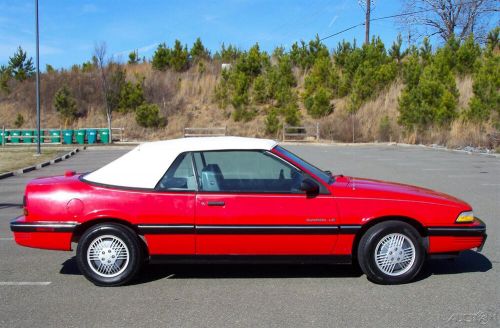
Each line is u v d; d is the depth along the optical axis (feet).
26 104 135.95
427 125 88.38
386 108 104.94
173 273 19.65
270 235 17.48
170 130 118.73
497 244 23.34
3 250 23.11
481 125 78.54
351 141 100.37
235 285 18.15
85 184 18.17
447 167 54.29
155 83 136.46
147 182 17.97
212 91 134.00
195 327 14.43
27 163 63.16
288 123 108.17
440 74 93.50
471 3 129.80
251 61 127.85
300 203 17.52
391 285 17.83
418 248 17.67
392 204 17.58
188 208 17.57
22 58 147.54
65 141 107.24
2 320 15.08
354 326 14.37
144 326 14.56
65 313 15.61
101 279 17.97
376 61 114.62
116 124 123.54
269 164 18.25
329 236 17.53
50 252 22.76
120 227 17.87
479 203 33.37
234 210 17.47
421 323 14.53
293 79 129.18
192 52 153.28
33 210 18.01
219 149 18.34
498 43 120.16
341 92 116.98
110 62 143.95
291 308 15.80
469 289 17.37
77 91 135.64
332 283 18.20
